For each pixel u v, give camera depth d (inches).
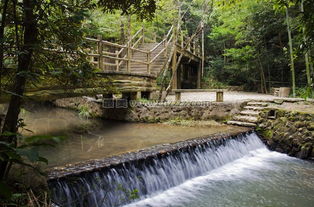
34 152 37.7
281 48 469.1
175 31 418.6
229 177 179.6
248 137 250.1
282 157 231.3
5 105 202.2
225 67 589.6
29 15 65.5
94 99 362.6
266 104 296.7
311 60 113.6
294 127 239.8
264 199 146.6
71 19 70.9
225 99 363.6
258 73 543.2
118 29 455.5
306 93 118.2
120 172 139.6
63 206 107.3
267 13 436.8
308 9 89.8
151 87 336.8
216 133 231.1
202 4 549.6
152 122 301.0
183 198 146.2
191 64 656.4
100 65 239.3
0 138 62.2
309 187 164.1
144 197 145.7
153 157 157.6
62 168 128.0
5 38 57.7
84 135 235.6
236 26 496.1
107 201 128.9
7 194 31.8
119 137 226.7
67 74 83.5
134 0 95.5
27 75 64.3
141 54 444.1
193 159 183.9
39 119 329.1
